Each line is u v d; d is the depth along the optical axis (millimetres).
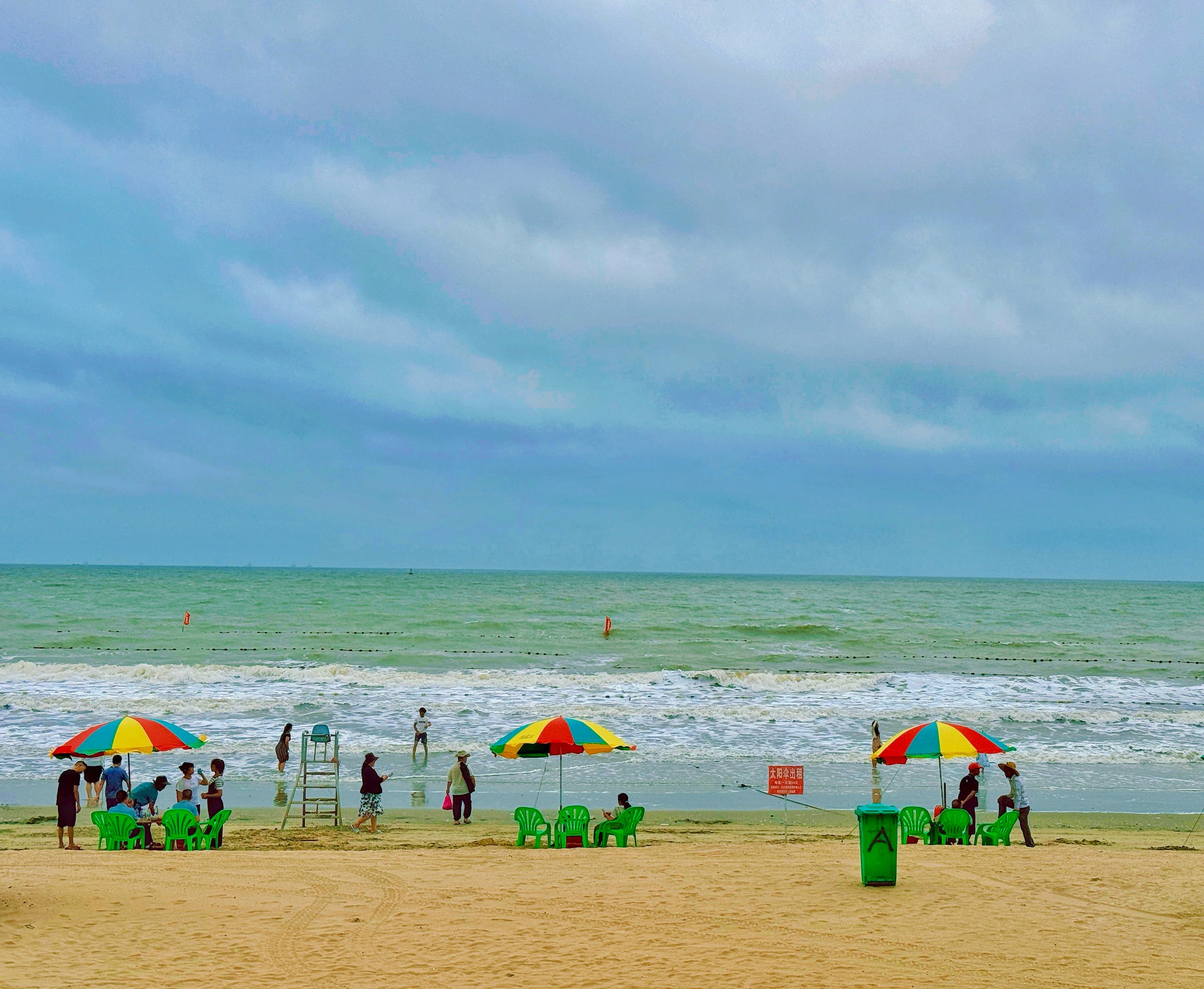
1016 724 27688
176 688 32219
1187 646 55062
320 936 8680
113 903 9812
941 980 7414
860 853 10930
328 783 19891
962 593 141500
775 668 42188
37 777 20078
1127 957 8008
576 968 7742
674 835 16109
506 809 18172
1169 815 18016
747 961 7898
